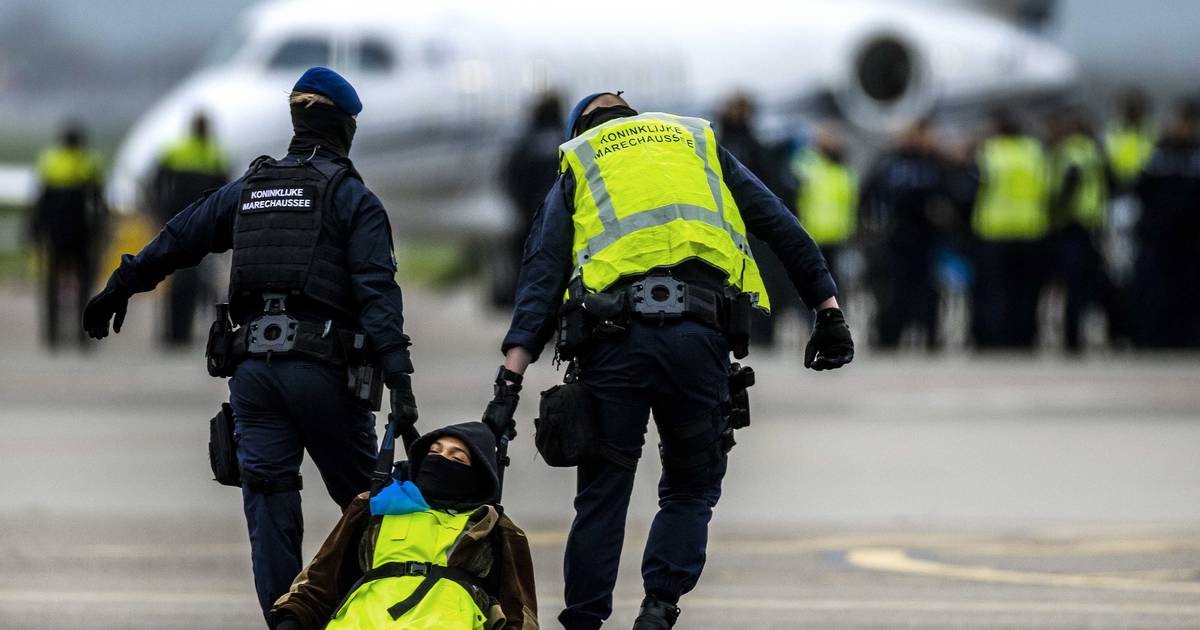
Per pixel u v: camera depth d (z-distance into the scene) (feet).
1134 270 246.68
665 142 73.41
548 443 70.54
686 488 73.51
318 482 134.10
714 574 98.17
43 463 142.41
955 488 132.05
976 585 94.58
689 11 325.83
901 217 240.12
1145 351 247.70
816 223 244.83
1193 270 244.63
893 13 347.56
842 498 127.54
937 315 244.01
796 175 233.14
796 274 74.69
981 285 243.19
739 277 72.59
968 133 351.25
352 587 64.03
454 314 343.05
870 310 256.52
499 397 71.15
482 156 293.23
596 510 71.82
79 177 235.40
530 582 65.87
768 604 89.10
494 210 296.10
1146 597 90.89
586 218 72.18
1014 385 202.90
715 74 322.96
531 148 239.50
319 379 71.15
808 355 74.95
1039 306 244.42
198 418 171.01
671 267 71.31
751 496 128.36
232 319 73.46
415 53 289.74
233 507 123.65
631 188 72.08
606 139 73.41
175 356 232.94
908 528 115.24
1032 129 359.87
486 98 293.64
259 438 71.46
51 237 234.58
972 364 228.22
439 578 63.21
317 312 71.97
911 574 98.07
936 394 193.88
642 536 111.55
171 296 240.32
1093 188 240.12
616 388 71.05
